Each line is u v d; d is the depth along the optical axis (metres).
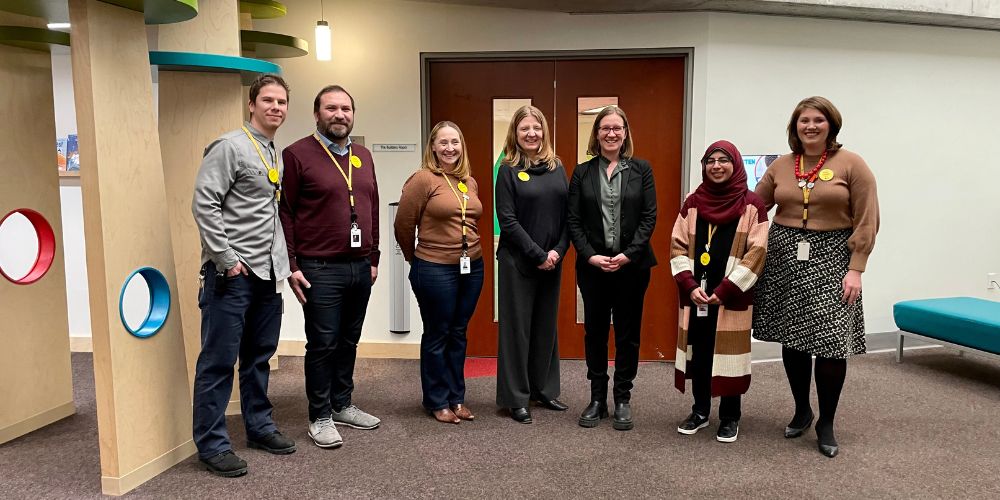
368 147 4.29
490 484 2.49
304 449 2.82
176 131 3.12
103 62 2.31
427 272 3.02
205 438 2.55
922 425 3.12
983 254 4.76
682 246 2.92
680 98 4.18
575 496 2.39
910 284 4.66
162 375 2.59
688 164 4.18
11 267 4.45
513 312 3.13
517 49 4.18
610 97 4.21
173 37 3.15
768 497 2.39
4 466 2.65
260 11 3.62
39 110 3.10
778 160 2.91
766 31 4.16
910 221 4.60
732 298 2.75
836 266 2.69
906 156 4.52
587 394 3.62
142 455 2.49
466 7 4.16
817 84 4.29
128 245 2.43
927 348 4.66
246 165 2.48
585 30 4.13
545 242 3.07
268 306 2.69
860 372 4.04
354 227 2.84
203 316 2.55
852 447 2.85
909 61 4.43
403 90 4.24
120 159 2.39
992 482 2.51
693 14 4.08
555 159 3.15
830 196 2.65
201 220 2.40
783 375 3.96
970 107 4.58
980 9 4.18
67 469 2.62
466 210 3.05
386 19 4.20
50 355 3.14
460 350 3.21
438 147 3.04
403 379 3.90
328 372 2.90
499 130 4.30
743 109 4.19
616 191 2.99
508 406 3.16
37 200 3.09
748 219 2.74
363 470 2.61
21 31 2.76
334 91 2.80
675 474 2.58
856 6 3.96
